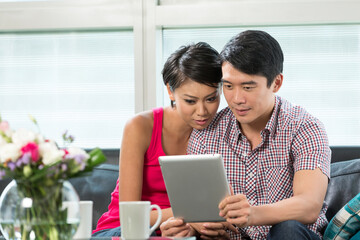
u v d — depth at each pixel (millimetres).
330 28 3154
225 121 2066
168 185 1645
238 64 1771
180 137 2158
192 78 1896
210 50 1957
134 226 1438
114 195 2178
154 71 3150
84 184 2580
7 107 3316
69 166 1337
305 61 3168
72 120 3291
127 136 2096
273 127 1957
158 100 3188
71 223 1342
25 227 1315
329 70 3156
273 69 1824
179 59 1952
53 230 1315
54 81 3309
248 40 1793
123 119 3273
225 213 1619
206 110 1952
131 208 1440
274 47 1845
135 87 3170
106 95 3285
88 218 1454
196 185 1626
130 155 2061
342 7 3062
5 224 1334
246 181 1983
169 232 1698
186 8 3152
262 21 3107
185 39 3252
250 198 1979
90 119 3285
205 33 3236
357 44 3150
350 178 2377
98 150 1401
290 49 3172
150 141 2125
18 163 1285
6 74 3326
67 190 1354
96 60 3295
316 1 3080
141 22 3168
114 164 2668
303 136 1925
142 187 2133
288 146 1946
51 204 1320
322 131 1938
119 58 3283
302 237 1574
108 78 3287
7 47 3326
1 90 3326
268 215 1661
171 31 3264
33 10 3238
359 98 3139
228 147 2020
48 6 3281
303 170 1854
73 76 3305
